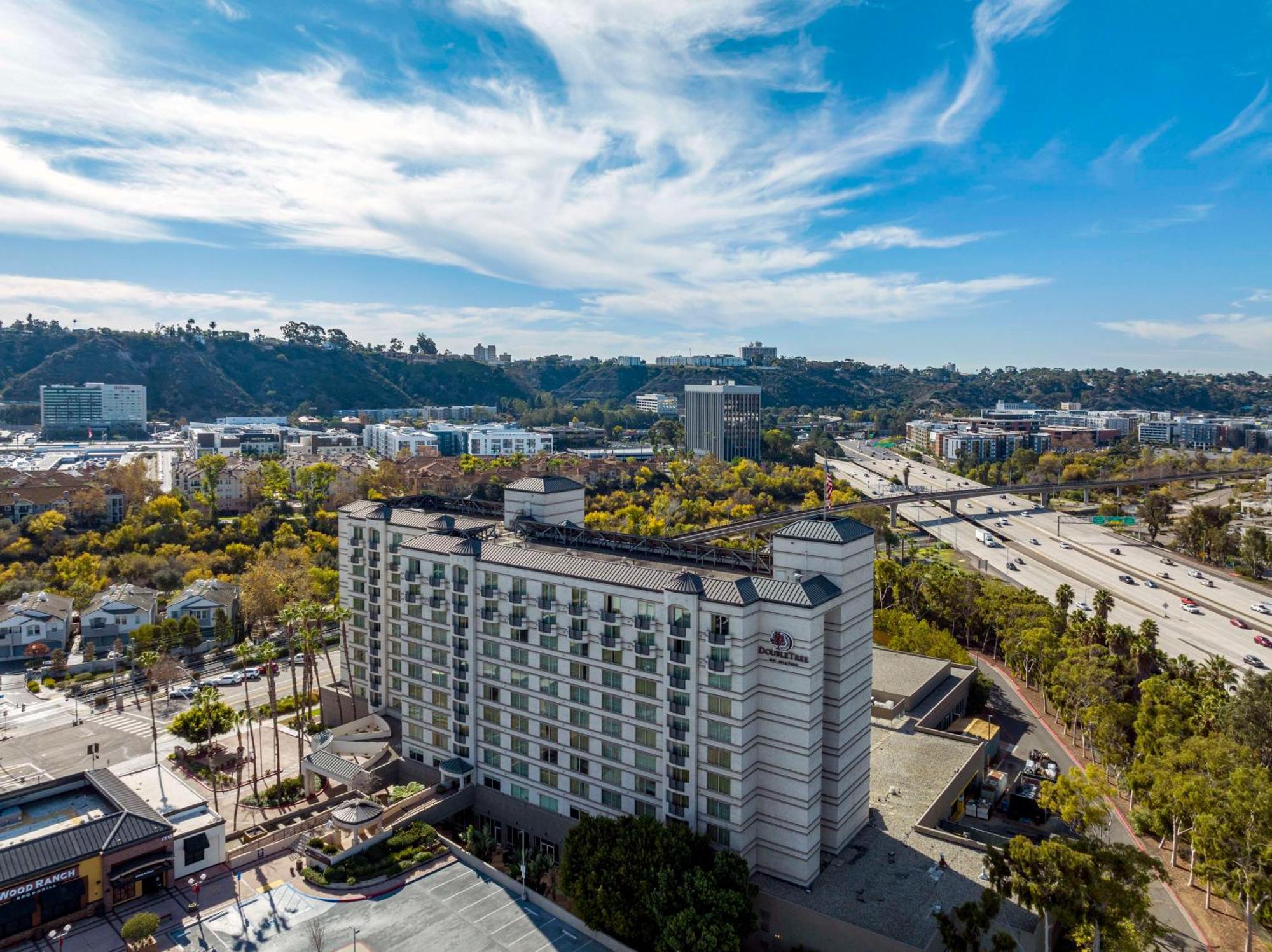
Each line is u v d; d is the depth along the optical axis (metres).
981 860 90.19
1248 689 119.12
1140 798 110.12
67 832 89.38
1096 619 160.00
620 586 93.56
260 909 90.50
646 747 93.00
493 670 107.69
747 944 85.56
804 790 85.00
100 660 175.50
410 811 107.62
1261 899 81.25
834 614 89.00
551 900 91.44
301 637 145.75
